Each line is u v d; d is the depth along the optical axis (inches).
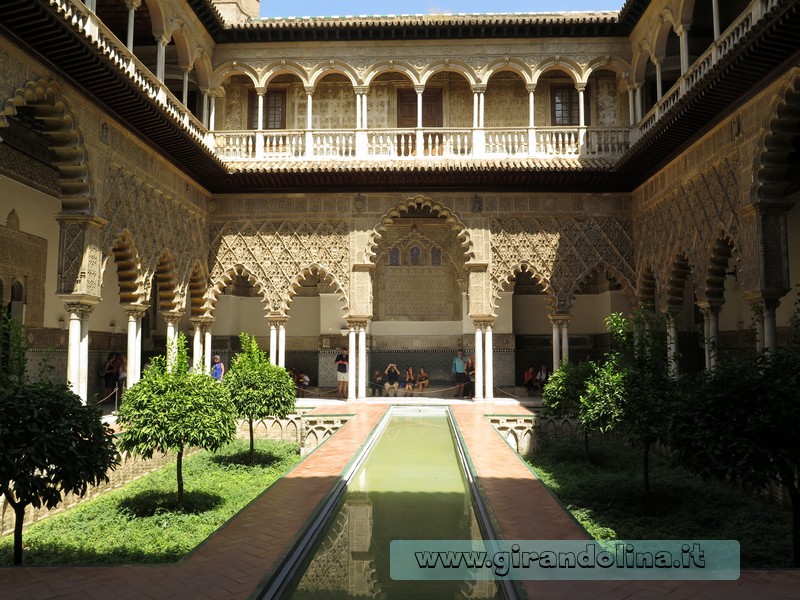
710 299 411.2
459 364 658.8
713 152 397.4
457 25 538.6
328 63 556.4
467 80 602.9
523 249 555.2
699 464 197.9
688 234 438.0
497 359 678.5
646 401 256.5
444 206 557.0
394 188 556.4
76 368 352.5
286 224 560.4
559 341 556.7
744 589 147.3
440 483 286.5
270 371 376.8
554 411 372.2
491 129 548.4
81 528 243.3
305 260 557.6
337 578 170.7
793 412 183.8
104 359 549.3
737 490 284.2
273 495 235.9
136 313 424.8
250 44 556.1
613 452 394.0
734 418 192.7
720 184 388.2
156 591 146.3
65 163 347.9
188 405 261.7
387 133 550.6
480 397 555.5
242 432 465.1
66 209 356.2
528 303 705.6
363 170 516.7
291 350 705.0
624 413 259.3
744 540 214.7
